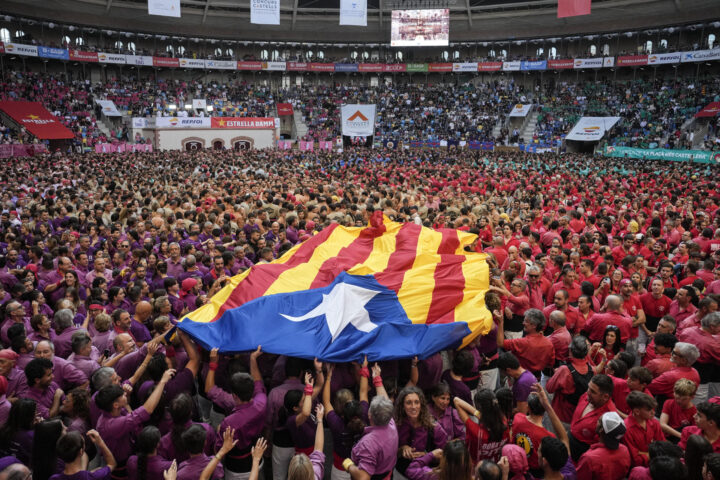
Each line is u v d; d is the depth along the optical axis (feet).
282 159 134.10
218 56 214.28
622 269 37.40
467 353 23.09
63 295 35.29
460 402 19.98
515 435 19.56
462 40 218.18
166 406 21.02
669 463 15.49
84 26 189.57
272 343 23.61
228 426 19.44
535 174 99.66
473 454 19.07
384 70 218.79
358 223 46.34
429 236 35.29
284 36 220.64
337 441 20.02
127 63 191.52
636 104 186.70
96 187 83.71
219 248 39.22
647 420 19.62
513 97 213.05
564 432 19.25
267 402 21.65
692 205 64.75
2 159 128.06
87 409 20.58
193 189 73.31
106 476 17.52
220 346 23.95
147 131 180.45
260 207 57.57
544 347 25.70
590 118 183.73
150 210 55.42
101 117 183.52
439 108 215.72
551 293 34.55
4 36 185.68
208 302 29.63
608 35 203.10
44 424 17.71
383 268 31.71
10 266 38.68
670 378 22.90
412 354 23.89
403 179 85.76
